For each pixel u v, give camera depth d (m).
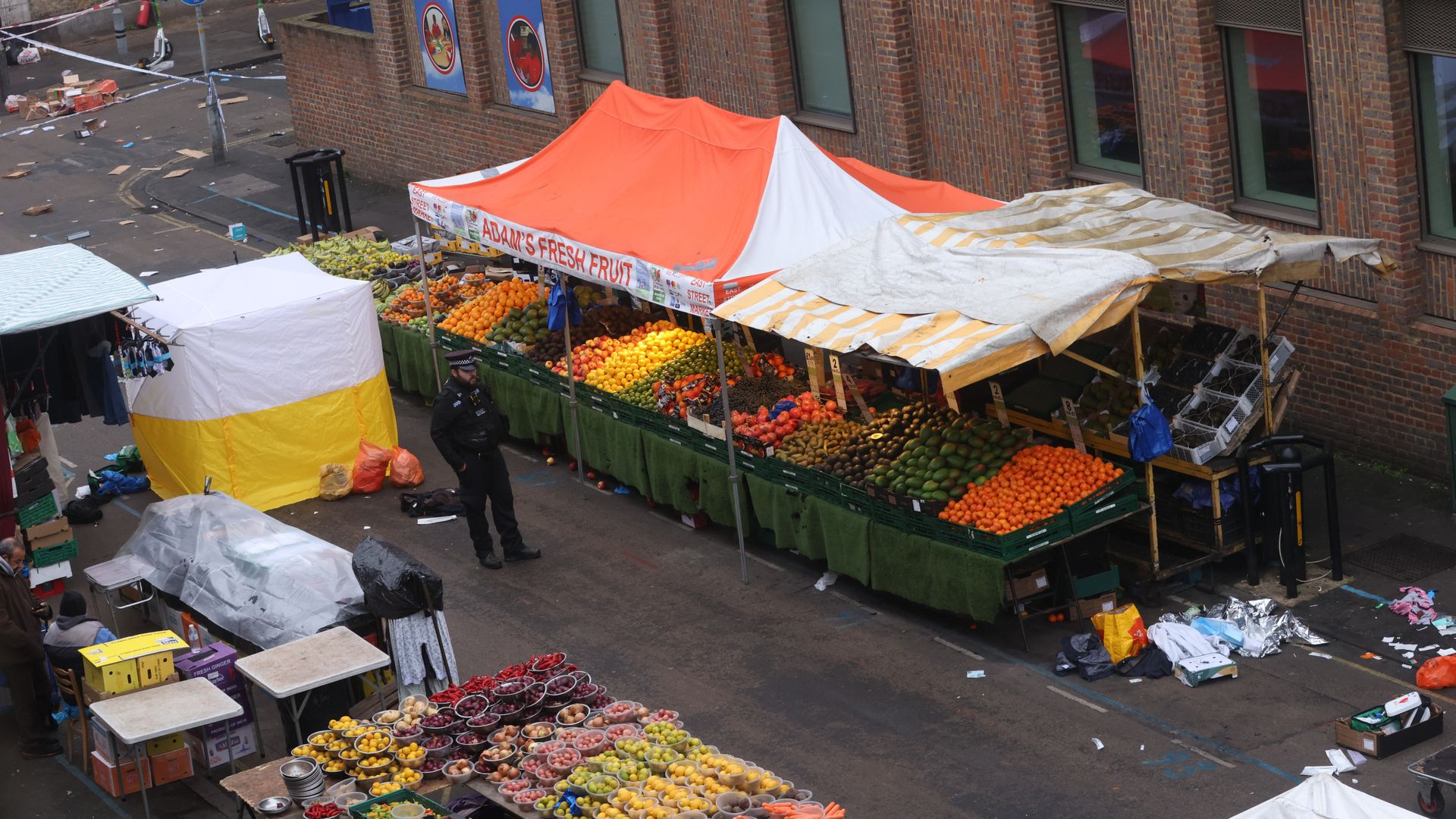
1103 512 14.00
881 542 14.61
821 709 13.43
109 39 41.59
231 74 37.38
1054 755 12.45
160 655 12.98
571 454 18.58
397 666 13.20
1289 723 12.55
